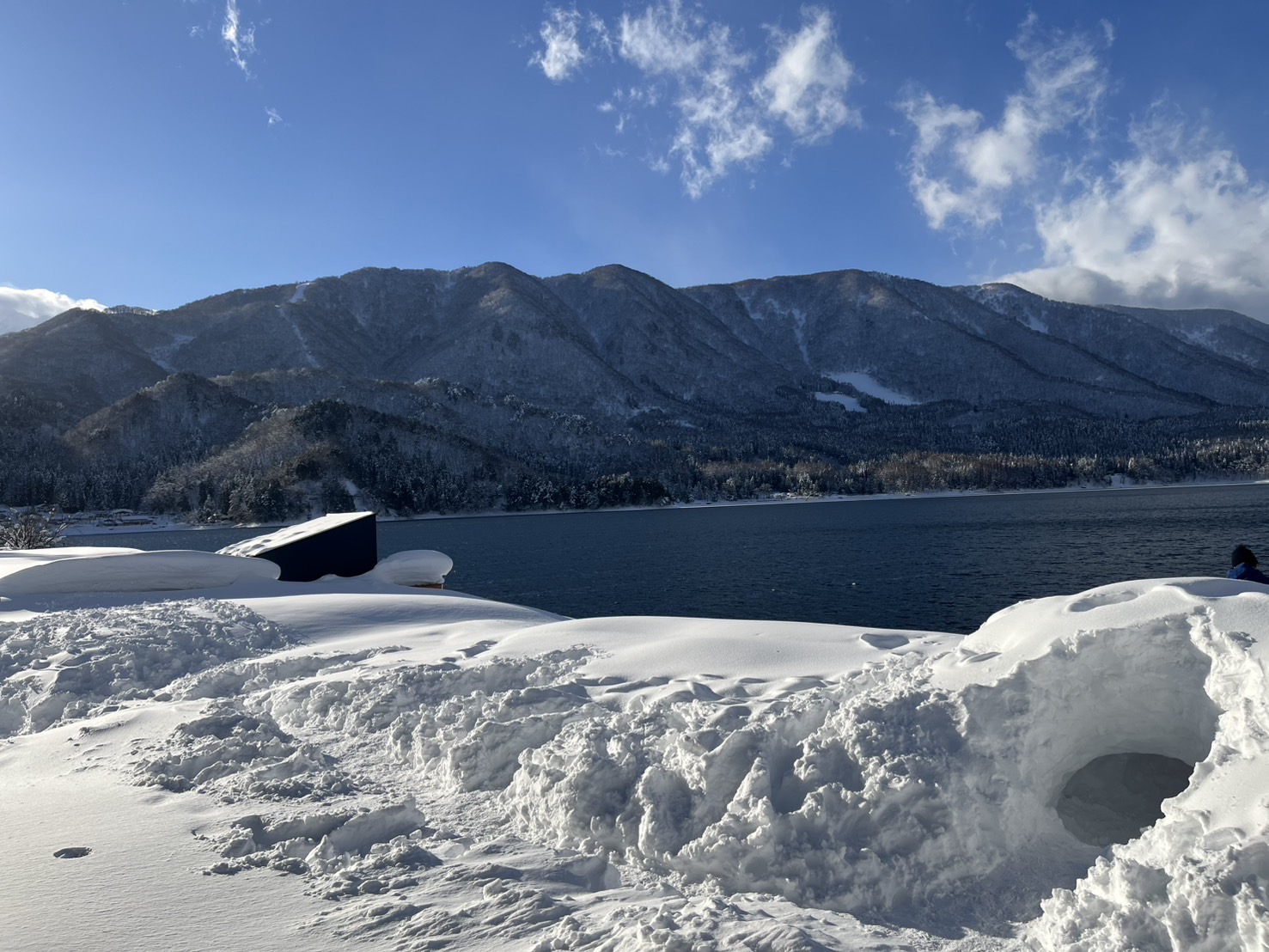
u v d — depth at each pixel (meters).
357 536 25.48
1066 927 3.18
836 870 3.82
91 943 3.35
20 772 6.43
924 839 3.94
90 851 4.44
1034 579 41.19
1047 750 4.63
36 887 3.95
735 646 9.45
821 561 54.03
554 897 3.74
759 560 56.03
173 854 4.37
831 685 7.06
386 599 16.70
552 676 8.72
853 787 4.24
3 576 18.28
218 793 5.49
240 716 7.44
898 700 4.84
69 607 16.58
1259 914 2.72
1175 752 4.82
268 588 20.73
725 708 5.64
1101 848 4.29
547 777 5.05
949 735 4.46
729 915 3.39
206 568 20.33
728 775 4.54
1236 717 3.80
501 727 6.00
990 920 3.61
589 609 36.38
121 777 5.93
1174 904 2.94
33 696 9.09
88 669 9.91
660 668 8.68
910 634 9.88
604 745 5.38
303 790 5.52
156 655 11.03
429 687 8.25
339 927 3.45
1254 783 3.35
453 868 4.12
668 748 5.06
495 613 16.00
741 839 4.04
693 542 76.19
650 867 4.21
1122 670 4.75
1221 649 4.27
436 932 3.35
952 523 89.81
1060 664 4.75
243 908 3.67
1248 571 8.41
